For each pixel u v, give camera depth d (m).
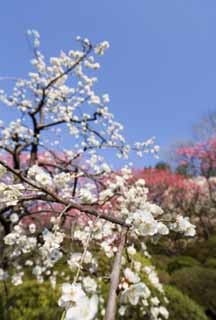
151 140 5.00
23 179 1.62
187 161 18.14
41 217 4.34
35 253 3.15
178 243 13.17
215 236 12.26
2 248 3.80
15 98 5.07
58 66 4.99
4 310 3.73
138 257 4.87
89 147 4.71
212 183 17.30
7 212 4.13
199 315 4.71
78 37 4.58
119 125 5.11
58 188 2.59
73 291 0.91
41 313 3.77
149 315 3.22
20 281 3.62
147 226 1.33
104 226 2.07
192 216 16.47
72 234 2.16
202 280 6.46
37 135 4.65
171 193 16.09
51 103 5.01
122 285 1.09
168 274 7.46
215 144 17.34
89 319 0.78
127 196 2.71
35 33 5.02
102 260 2.87
